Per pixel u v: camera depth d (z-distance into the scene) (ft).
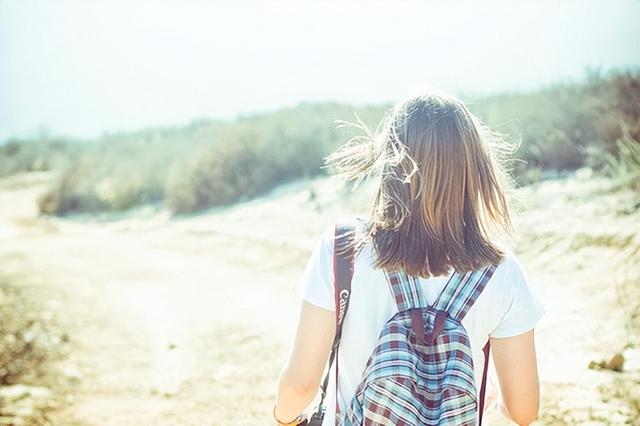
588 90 34.14
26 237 51.29
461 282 5.56
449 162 5.63
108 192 71.51
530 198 25.99
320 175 48.73
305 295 5.71
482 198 5.83
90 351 19.38
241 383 16.06
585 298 16.83
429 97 5.91
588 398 12.05
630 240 19.16
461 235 5.62
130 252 38.88
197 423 13.89
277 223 37.63
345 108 62.28
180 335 20.68
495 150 6.45
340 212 35.42
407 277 5.55
